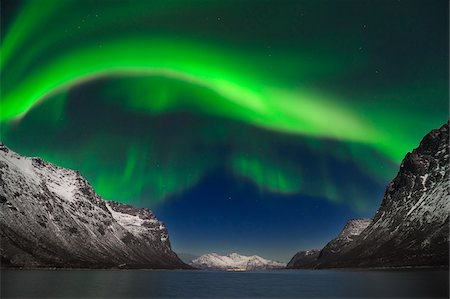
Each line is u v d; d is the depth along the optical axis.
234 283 168.62
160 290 119.44
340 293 108.44
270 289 129.00
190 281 183.50
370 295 100.38
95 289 116.31
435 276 179.88
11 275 185.38
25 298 89.44
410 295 98.44
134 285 140.25
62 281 149.00
